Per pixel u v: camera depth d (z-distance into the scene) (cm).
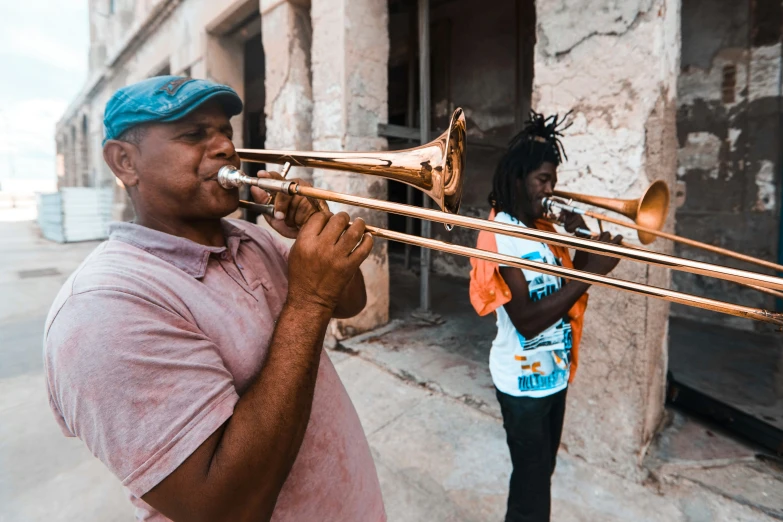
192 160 75
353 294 112
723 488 189
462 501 190
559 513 182
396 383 297
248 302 79
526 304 133
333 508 87
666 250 199
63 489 207
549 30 205
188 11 584
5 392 301
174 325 65
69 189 1082
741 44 375
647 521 176
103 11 1248
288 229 102
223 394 63
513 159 148
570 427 218
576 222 148
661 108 181
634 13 178
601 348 202
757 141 374
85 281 64
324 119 358
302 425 67
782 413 248
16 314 476
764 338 368
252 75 883
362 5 344
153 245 74
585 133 197
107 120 75
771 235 375
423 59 386
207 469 59
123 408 57
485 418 251
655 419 223
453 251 89
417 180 98
